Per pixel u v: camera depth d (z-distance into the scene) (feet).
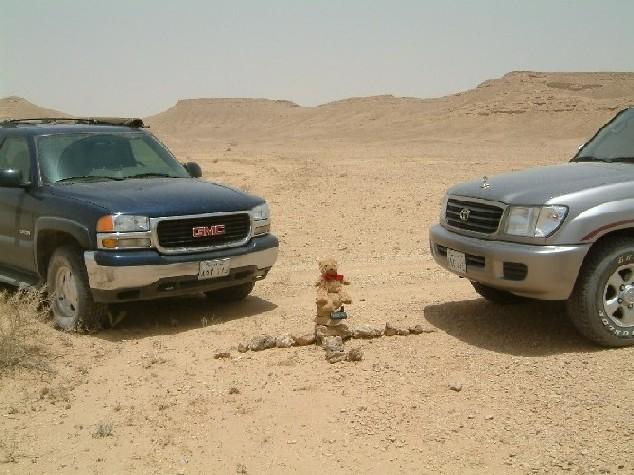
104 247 20.77
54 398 16.93
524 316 21.65
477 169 86.43
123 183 23.80
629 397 15.42
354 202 49.98
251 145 236.02
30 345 20.24
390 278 28.66
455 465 13.32
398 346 19.29
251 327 21.88
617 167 20.35
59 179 23.86
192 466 13.71
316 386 16.89
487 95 402.52
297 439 14.52
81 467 13.82
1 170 23.47
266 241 23.68
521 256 17.92
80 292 21.44
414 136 334.44
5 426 15.56
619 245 18.11
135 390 17.34
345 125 424.05
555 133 303.89
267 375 17.74
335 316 19.39
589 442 13.76
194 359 19.27
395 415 15.28
